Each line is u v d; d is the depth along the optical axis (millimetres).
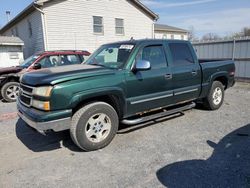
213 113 6008
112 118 4117
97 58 4957
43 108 3529
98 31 17031
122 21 18141
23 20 17922
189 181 3020
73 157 3781
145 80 4449
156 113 5082
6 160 3740
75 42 16031
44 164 3578
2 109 7215
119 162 3566
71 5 15516
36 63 8117
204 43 12492
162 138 4441
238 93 8609
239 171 3219
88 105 3877
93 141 3941
